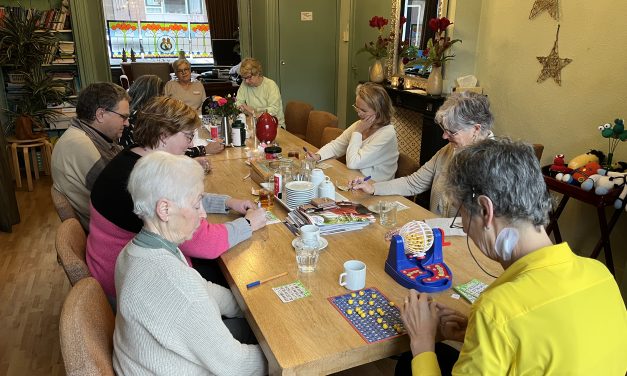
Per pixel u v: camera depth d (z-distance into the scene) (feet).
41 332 7.72
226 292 5.09
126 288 3.49
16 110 15.52
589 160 8.70
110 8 25.02
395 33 15.47
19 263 10.04
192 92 15.62
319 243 5.29
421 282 4.47
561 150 10.31
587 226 9.77
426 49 13.64
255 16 19.65
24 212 12.80
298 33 19.11
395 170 8.95
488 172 3.08
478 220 3.24
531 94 10.99
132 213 4.92
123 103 7.43
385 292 4.44
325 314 4.08
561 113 10.21
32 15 14.61
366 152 8.57
